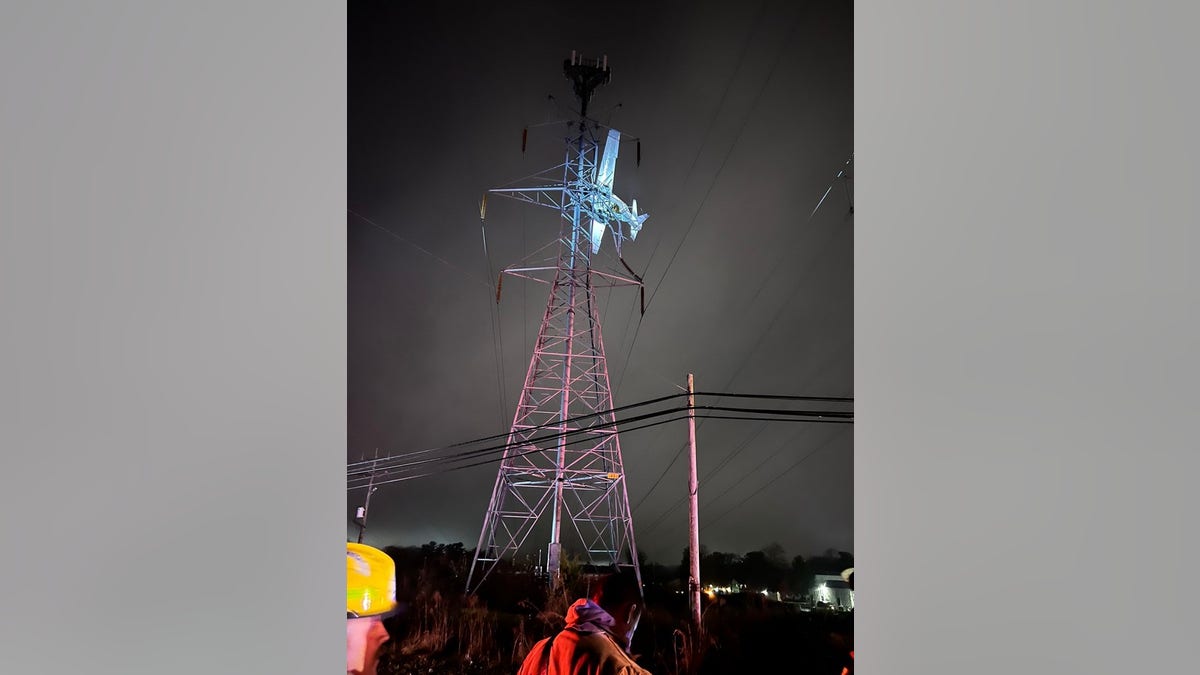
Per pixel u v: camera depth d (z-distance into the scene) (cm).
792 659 6500
